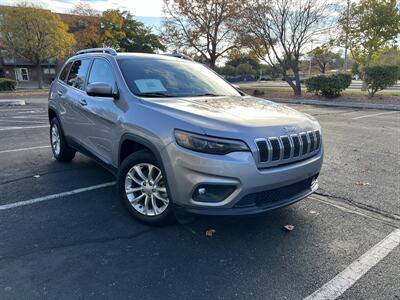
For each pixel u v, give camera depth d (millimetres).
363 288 2492
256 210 2785
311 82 19078
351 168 5527
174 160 2812
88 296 2326
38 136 7922
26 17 29016
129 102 3443
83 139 4477
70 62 5336
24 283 2438
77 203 3877
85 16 38719
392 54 35719
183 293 2387
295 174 2969
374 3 18500
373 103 15914
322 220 3580
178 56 4941
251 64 71375
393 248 3041
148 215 3324
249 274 2627
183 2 25234
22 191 4215
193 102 3377
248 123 2844
